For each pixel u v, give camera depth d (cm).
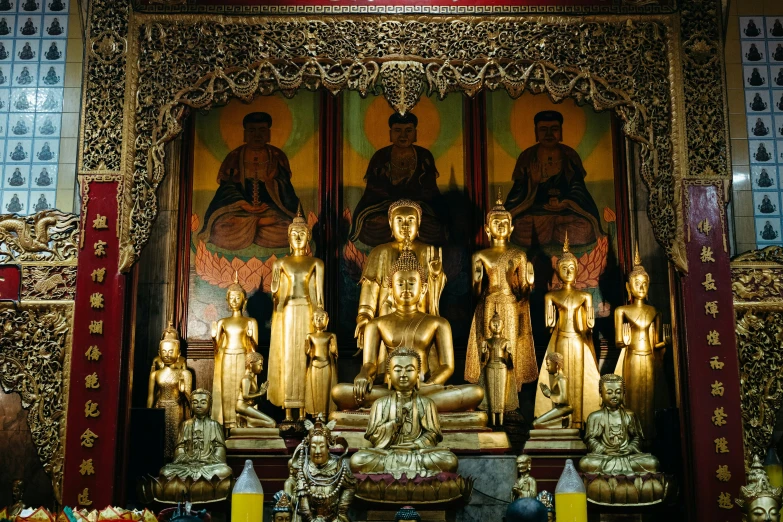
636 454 1212
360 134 1552
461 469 1205
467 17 1296
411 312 1341
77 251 1247
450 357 1317
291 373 1341
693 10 1303
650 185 1268
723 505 1171
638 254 1409
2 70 1474
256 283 1492
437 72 1287
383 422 1170
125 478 1187
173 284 1471
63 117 1462
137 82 1276
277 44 1288
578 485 734
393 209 1402
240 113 1548
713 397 1204
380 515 1148
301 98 1559
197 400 1237
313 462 1004
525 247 1505
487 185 1527
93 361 1202
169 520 741
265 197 1522
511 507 667
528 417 1427
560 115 1551
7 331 1227
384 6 1297
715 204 1258
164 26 1291
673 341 1256
